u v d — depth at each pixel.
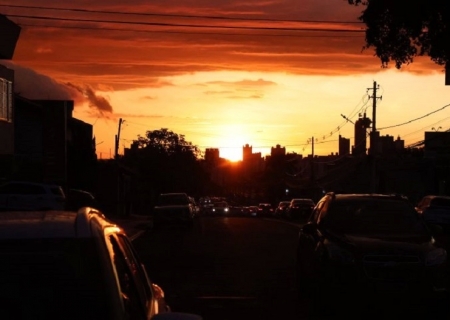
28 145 43.78
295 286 14.84
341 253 11.07
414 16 20.09
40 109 42.16
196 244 26.48
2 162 36.03
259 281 15.66
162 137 90.12
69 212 4.77
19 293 3.63
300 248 13.61
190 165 92.31
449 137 68.44
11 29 31.94
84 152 53.50
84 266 3.72
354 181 73.06
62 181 39.66
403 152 84.12
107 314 3.59
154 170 85.81
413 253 10.93
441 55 21.06
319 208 13.34
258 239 29.22
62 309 3.61
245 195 140.88
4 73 32.06
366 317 11.38
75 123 52.72
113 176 57.81
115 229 4.84
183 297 13.44
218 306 12.47
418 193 64.62
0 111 31.59
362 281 10.84
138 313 4.18
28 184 30.08
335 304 11.39
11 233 3.88
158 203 38.91
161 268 18.19
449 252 22.03
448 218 34.44
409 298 10.83
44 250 3.77
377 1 20.62
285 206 60.59
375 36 21.44
